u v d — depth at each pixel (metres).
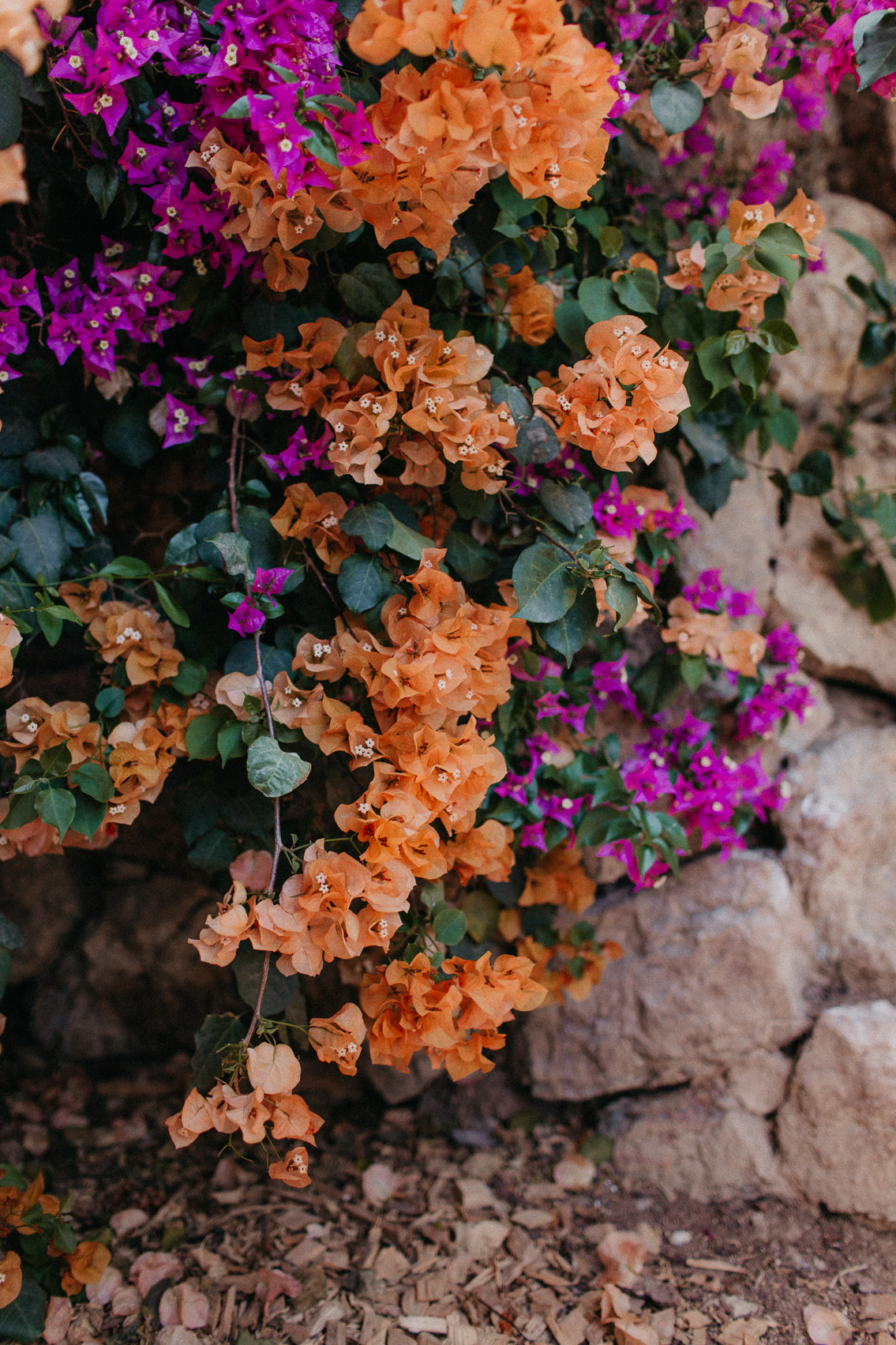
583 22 1.33
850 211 1.54
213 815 1.24
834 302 1.51
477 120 1.06
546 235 1.21
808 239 1.24
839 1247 1.32
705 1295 1.28
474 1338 1.23
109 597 1.30
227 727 1.15
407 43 1.04
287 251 1.16
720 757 1.41
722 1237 1.34
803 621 1.49
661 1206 1.38
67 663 1.50
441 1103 1.50
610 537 1.29
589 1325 1.25
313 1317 1.24
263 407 1.24
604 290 1.24
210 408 1.27
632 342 1.15
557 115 1.08
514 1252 1.32
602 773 1.35
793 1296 1.28
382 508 1.18
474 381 1.16
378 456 1.19
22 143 1.21
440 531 1.26
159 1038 1.59
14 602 1.21
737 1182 1.38
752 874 1.44
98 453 1.31
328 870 1.09
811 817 1.44
